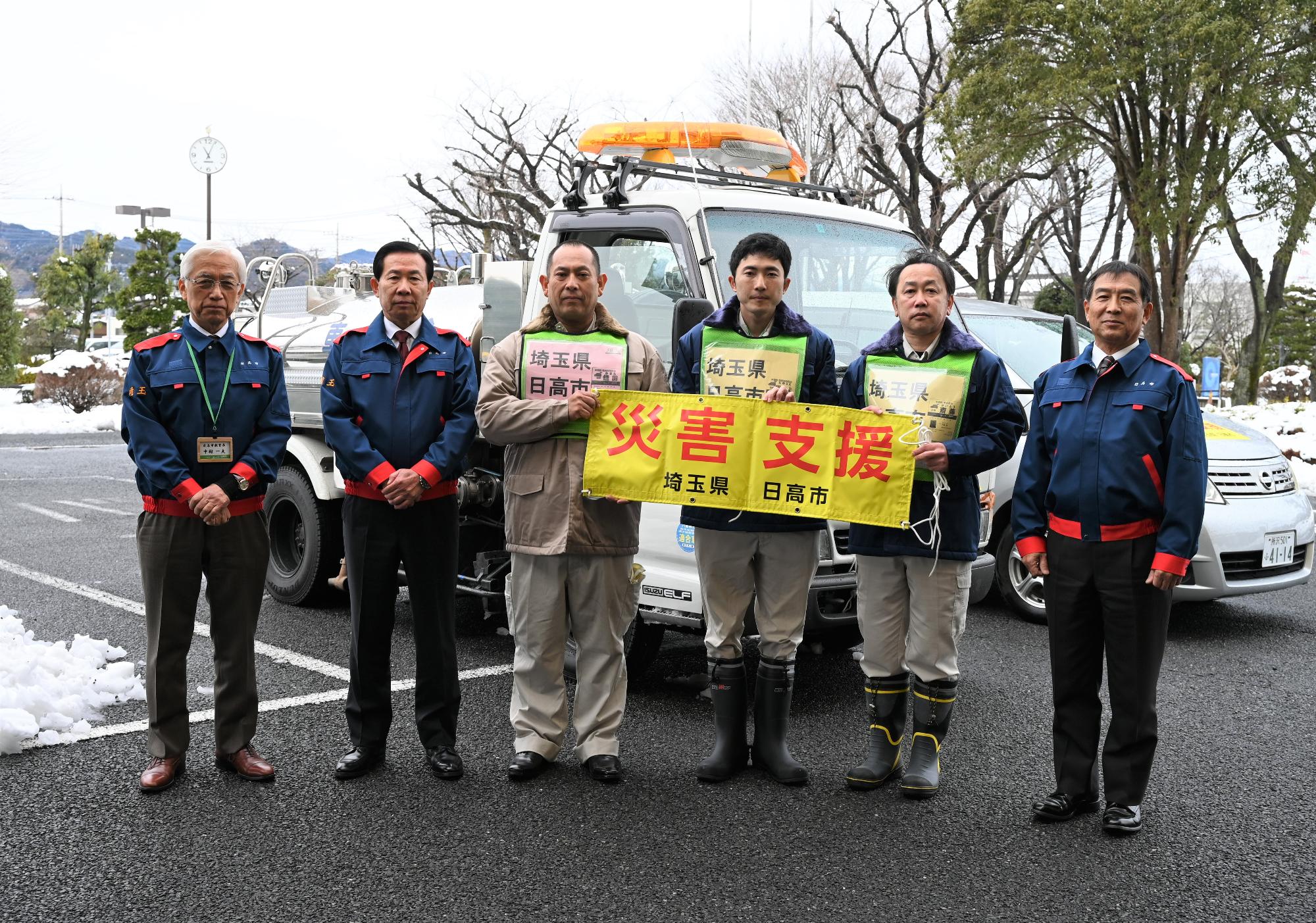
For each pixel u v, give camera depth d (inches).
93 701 194.1
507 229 1020.5
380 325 165.8
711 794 159.6
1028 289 1681.8
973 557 160.4
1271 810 155.6
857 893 129.6
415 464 161.9
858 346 205.0
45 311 2208.4
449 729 168.2
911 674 167.0
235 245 163.9
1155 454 144.8
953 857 139.7
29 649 209.8
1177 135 842.2
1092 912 125.6
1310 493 493.4
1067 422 150.8
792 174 263.4
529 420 160.2
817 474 158.4
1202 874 135.6
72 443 808.9
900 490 155.8
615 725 167.9
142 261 1347.2
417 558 164.2
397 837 143.1
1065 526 151.3
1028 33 791.7
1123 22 727.7
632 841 142.9
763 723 166.7
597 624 166.4
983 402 158.4
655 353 169.6
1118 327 146.6
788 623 166.2
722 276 195.2
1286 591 305.6
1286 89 748.6
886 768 163.0
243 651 163.5
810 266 207.5
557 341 165.6
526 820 149.1
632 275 208.2
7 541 375.2
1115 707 148.4
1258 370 1024.2
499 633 253.9
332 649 237.5
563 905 126.0
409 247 164.1
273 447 162.9
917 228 928.9
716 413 160.2
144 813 150.2
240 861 136.2
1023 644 247.3
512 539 165.8
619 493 161.0
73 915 122.7
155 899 126.5
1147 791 162.2
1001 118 791.1
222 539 160.6
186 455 158.1
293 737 181.2
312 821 148.0
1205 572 251.9
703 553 166.1
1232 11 730.2
